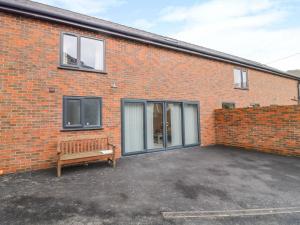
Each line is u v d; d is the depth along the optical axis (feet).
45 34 18.42
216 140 31.60
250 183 13.94
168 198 11.44
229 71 34.81
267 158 21.76
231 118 29.43
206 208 10.21
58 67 18.84
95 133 20.71
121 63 22.91
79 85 19.99
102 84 21.44
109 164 19.39
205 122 30.53
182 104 28.09
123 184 13.78
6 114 16.29
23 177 15.20
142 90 24.40
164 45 26.08
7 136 16.26
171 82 27.14
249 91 38.22
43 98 17.98
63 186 13.33
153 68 25.52
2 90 16.22
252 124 26.71
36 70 17.78
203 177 15.31
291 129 22.79
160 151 25.59
